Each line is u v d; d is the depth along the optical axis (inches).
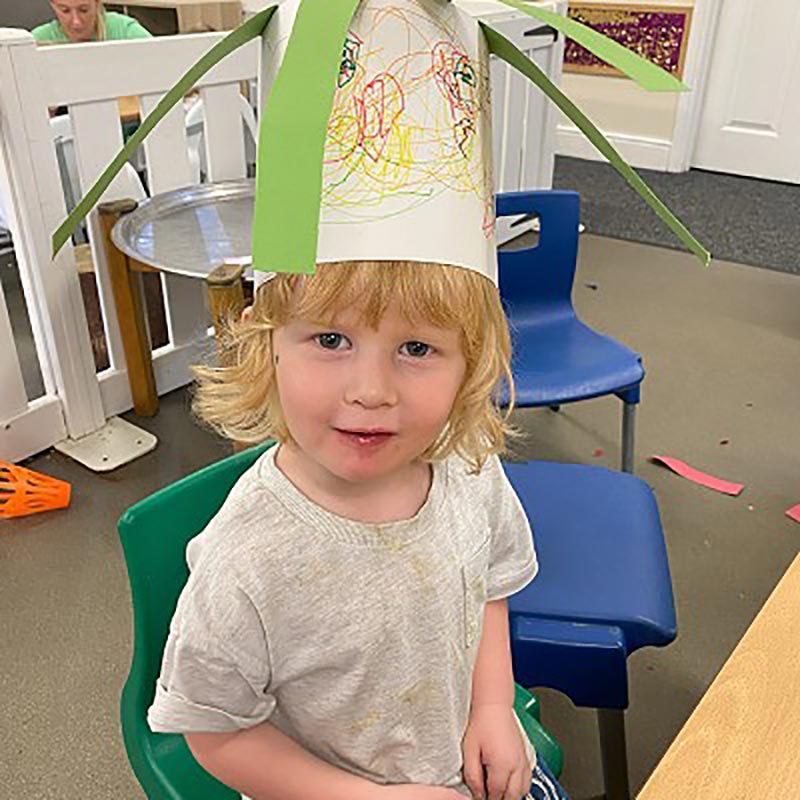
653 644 44.6
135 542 32.6
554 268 77.3
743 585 70.1
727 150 179.2
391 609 26.2
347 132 21.5
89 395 86.7
